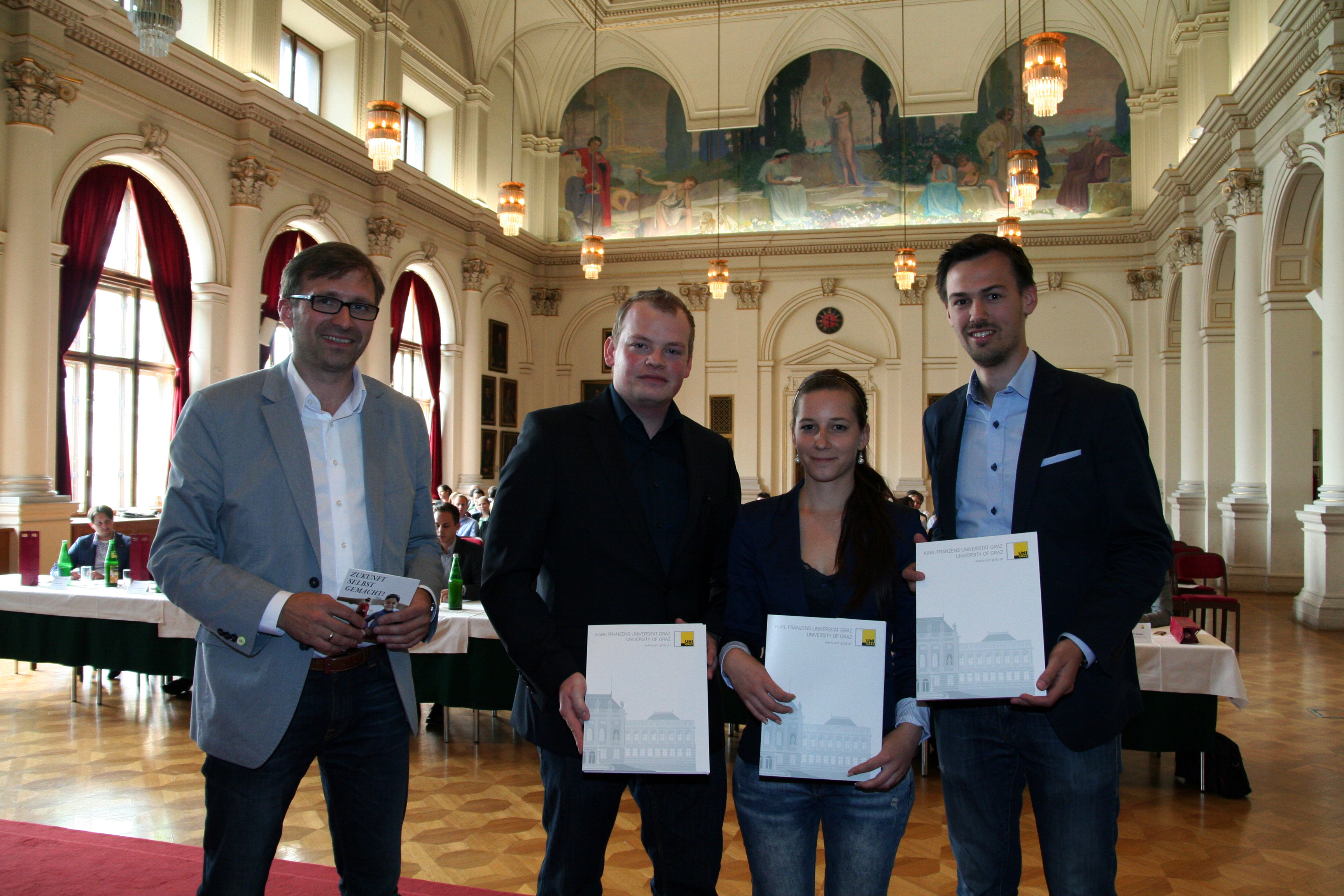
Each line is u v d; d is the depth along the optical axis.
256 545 2.20
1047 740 2.18
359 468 2.40
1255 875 3.75
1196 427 13.96
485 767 5.17
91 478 10.58
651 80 19.42
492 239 17.72
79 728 5.66
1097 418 2.20
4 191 8.56
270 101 11.34
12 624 5.98
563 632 2.36
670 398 2.45
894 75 18.23
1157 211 15.73
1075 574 2.18
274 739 2.12
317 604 2.05
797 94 18.78
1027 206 10.72
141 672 5.68
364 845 2.37
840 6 17.41
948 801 2.37
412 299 16.17
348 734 2.35
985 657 2.06
